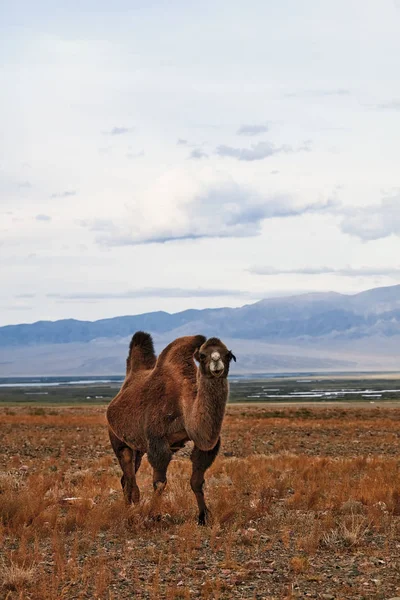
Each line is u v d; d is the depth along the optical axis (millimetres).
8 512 13477
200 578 9453
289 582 9195
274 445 31312
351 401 114750
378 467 22203
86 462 24750
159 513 13297
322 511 14375
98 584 8828
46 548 11156
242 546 11297
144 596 8641
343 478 18859
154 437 13891
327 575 9508
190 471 21641
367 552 10734
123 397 15070
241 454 28359
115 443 15445
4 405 106812
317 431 40469
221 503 13820
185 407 13461
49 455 27453
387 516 13383
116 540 11875
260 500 14742
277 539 11734
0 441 33500
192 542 11148
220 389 12797
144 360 15906
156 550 11000
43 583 8711
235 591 8836
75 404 111312
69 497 15945
